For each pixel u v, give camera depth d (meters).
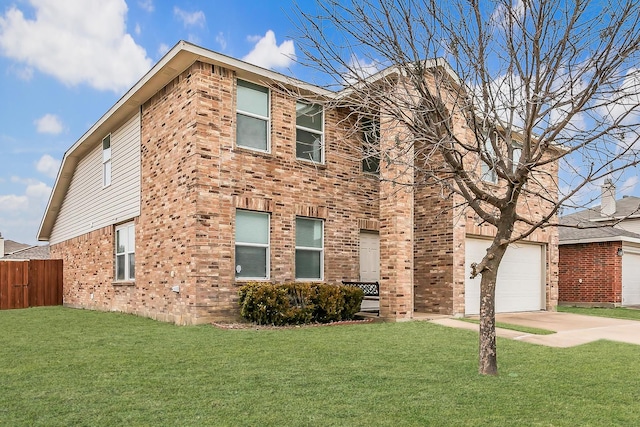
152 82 11.45
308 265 11.98
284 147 11.56
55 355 6.79
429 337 8.62
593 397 5.11
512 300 14.73
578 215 24.48
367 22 5.84
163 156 11.52
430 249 12.92
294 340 8.06
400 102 6.69
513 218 6.18
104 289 14.85
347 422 4.18
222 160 10.47
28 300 18.88
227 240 10.40
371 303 13.27
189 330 9.07
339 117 12.71
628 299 19.47
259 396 4.88
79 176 17.83
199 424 4.07
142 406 4.51
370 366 6.28
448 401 4.84
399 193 10.99
